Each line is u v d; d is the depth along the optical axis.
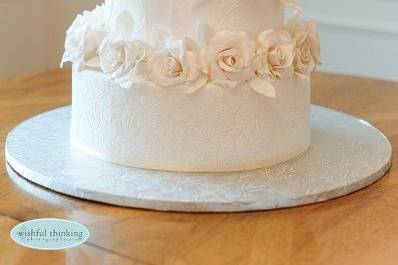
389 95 1.37
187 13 0.90
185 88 0.89
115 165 0.94
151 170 0.92
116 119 0.93
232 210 0.84
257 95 0.91
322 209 0.87
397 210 0.87
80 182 0.88
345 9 2.10
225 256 0.76
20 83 1.39
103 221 0.82
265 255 0.76
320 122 1.14
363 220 0.84
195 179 0.90
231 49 0.88
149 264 0.74
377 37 2.06
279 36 0.92
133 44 0.90
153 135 0.92
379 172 0.95
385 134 1.14
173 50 0.88
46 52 1.98
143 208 0.85
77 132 0.99
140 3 0.92
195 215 0.84
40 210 0.85
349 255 0.77
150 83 0.90
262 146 0.93
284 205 0.86
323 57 2.14
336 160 0.97
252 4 0.92
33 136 1.04
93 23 0.98
